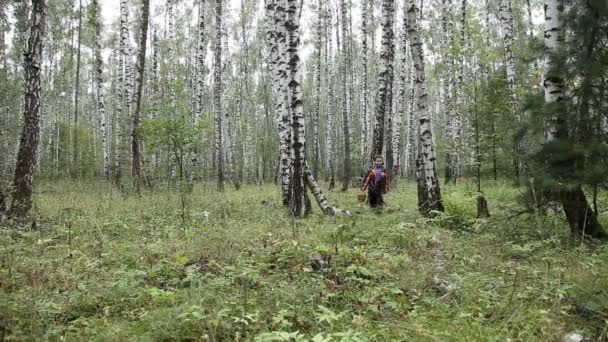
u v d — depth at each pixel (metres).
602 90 6.35
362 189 12.23
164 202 12.46
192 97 31.91
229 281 4.76
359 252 5.87
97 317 4.11
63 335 3.65
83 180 24.19
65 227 8.13
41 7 8.65
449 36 24.86
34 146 8.56
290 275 5.27
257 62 41.47
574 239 6.46
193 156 19.78
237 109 37.03
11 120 27.53
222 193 17.02
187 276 4.91
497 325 3.83
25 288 4.58
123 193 14.93
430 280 4.91
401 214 10.00
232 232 7.16
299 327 3.89
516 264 5.46
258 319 3.83
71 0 30.34
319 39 27.91
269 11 14.39
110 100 44.97
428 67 37.62
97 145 46.56
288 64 10.55
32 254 6.09
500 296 4.37
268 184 30.31
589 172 6.09
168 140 14.45
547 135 7.08
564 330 3.63
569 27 6.61
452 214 8.86
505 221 7.87
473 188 12.16
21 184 8.33
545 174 6.47
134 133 16.66
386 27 14.83
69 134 35.31
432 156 9.61
